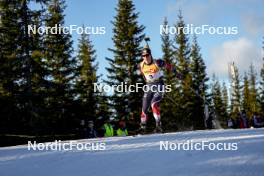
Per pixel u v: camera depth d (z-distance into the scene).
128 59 35.28
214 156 5.03
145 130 10.42
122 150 6.25
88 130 18.41
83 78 36.88
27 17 24.41
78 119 30.41
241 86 62.47
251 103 64.06
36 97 24.41
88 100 35.00
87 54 38.25
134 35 36.16
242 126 21.69
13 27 24.66
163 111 38.78
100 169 4.83
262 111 57.72
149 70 10.23
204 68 46.19
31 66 24.31
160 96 10.27
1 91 24.78
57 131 28.67
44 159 5.88
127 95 34.50
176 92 40.75
